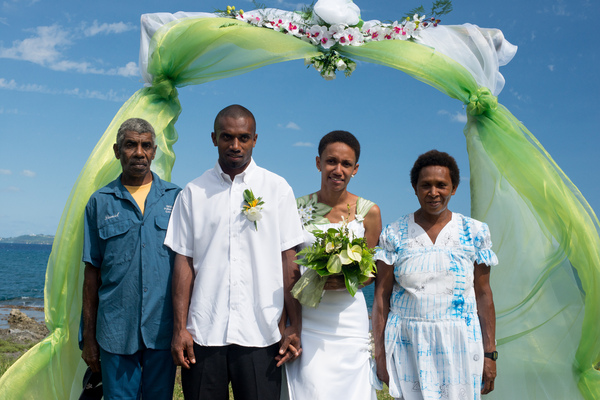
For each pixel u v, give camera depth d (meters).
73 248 3.87
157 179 3.78
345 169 3.79
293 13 4.39
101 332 3.54
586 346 4.00
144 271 3.52
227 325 3.42
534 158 4.15
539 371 4.11
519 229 4.21
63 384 3.86
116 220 3.58
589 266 3.96
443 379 3.45
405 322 3.56
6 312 16.69
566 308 4.13
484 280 3.62
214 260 3.49
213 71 4.23
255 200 3.52
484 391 3.57
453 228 3.60
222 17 4.30
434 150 3.61
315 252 3.48
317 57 4.31
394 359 3.57
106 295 3.55
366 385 3.68
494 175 4.28
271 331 3.46
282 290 3.57
